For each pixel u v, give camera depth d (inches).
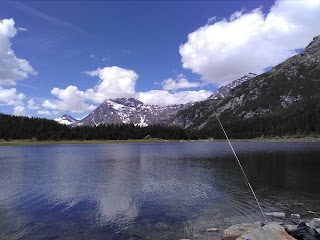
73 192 1338.6
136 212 991.6
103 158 3277.6
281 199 1151.6
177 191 1344.7
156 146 6820.9
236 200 1146.0
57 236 761.6
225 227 819.4
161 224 854.5
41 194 1298.0
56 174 1947.6
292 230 615.5
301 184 1465.3
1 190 1390.3
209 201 1135.6
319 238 599.8
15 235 768.9
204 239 724.7
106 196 1248.8
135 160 3014.3
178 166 2400.3
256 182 1542.8
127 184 1541.6
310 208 1013.8
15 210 1026.1
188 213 971.3
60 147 6412.4
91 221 892.0
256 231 612.4
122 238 743.1
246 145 6599.4
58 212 999.6
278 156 3073.3
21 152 4463.6
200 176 1798.7
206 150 4776.1
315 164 2279.8
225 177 1742.1
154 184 1536.7
